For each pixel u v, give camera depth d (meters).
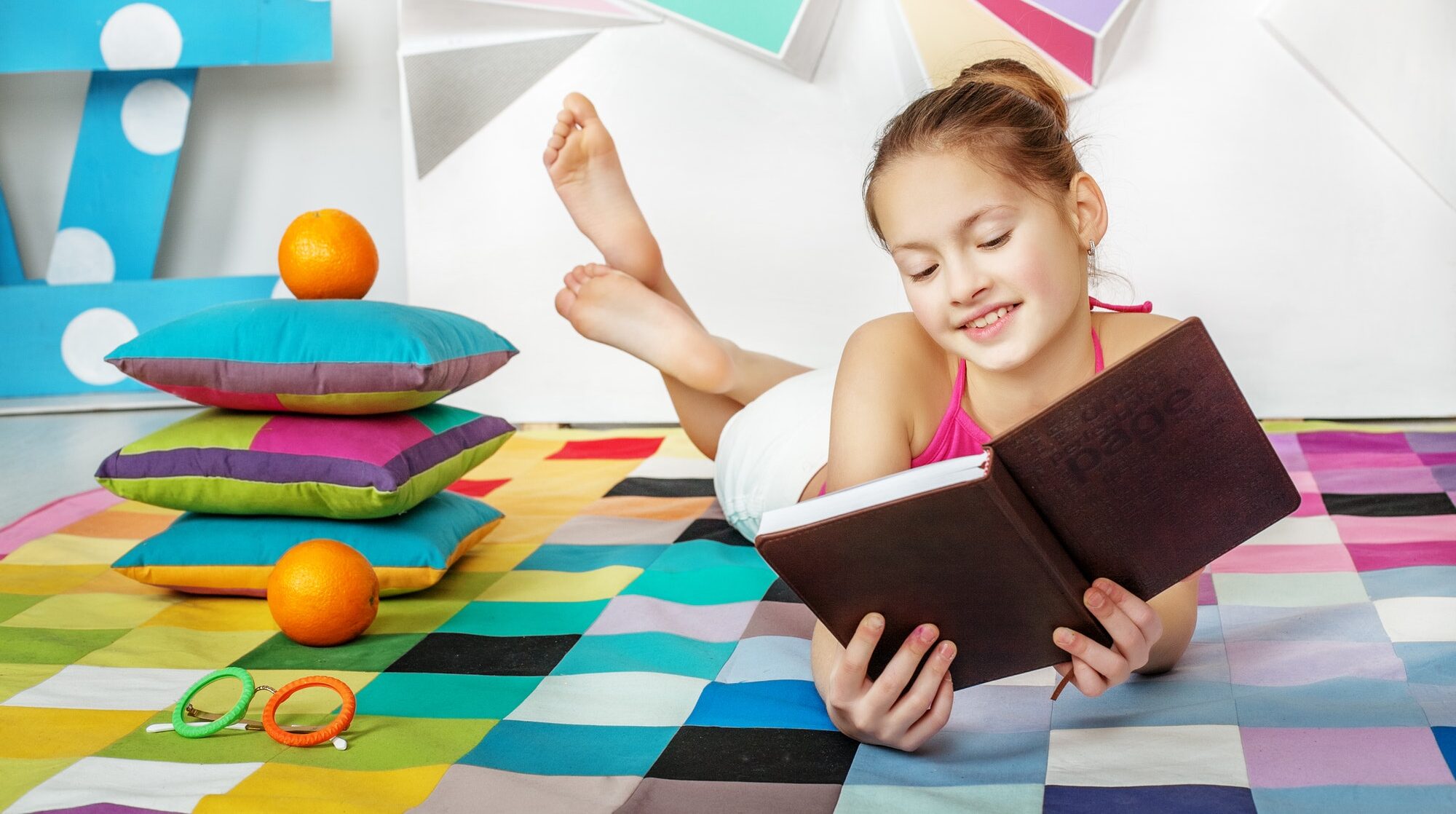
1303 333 2.52
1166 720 1.14
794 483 1.65
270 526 1.62
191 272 3.35
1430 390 2.48
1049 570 0.93
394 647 1.44
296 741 1.14
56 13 2.97
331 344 1.61
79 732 1.19
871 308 2.68
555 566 1.77
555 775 1.08
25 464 2.53
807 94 2.62
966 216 1.03
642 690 1.28
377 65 3.24
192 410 3.07
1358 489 1.94
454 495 1.85
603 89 2.70
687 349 1.83
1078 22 2.38
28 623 1.54
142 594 1.67
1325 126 2.44
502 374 2.86
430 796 1.04
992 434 1.19
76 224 3.15
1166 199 2.51
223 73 3.27
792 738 1.15
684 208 2.71
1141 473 0.93
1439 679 1.18
